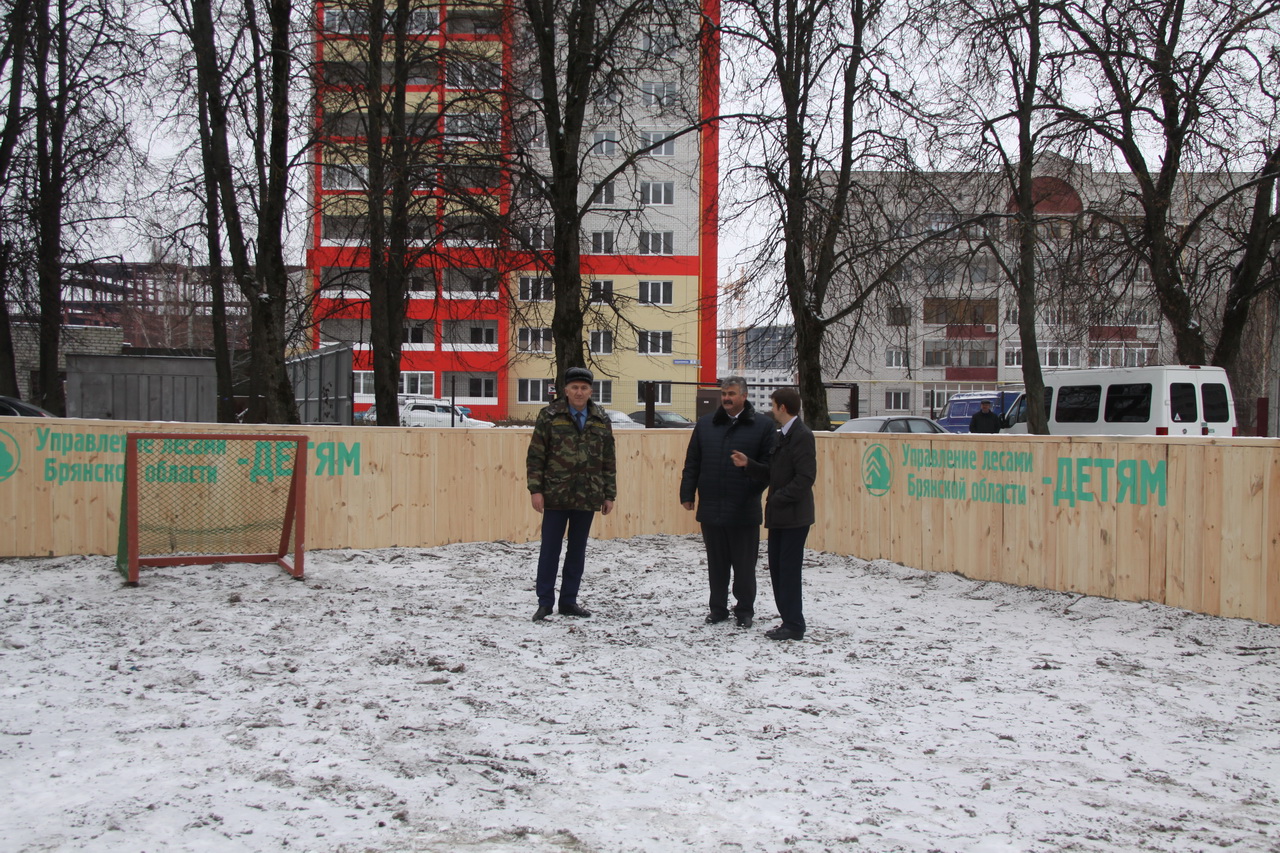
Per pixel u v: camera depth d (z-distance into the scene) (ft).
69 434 31.65
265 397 46.11
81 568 29.63
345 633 21.63
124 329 134.31
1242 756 14.23
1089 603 25.99
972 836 11.15
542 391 147.95
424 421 107.96
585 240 55.21
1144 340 77.51
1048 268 58.59
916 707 16.62
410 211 50.57
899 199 54.08
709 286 140.56
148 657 19.15
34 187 59.26
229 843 10.53
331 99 50.29
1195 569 24.36
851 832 11.19
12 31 52.70
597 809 11.76
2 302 60.85
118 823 11.00
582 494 24.14
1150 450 25.52
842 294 59.93
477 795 12.15
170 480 31.22
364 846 10.53
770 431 23.32
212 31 42.88
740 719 15.78
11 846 10.30
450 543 36.65
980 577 30.19
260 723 14.94
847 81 51.93
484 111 53.88
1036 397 57.57
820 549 37.06
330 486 34.45
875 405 174.50
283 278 46.50
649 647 21.06
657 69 46.83
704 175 60.64
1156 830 11.46
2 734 14.29
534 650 20.49
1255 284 59.93
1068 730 15.38
